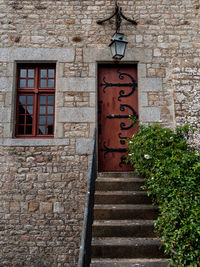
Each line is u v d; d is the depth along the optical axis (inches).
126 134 173.3
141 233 108.7
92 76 171.2
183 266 84.5
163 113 167.8
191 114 167.6
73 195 156.5
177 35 176.7
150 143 129.3
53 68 178.7
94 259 98.6
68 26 176.4
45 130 172.2
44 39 174.4
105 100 176.1
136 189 135.4
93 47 174.6
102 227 108.9
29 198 155.7
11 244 150.0
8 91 168.2
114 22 177.0
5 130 163.9
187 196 95.2
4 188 156.8
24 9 177.5
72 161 161.0
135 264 94.2
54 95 175.5
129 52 173.9
